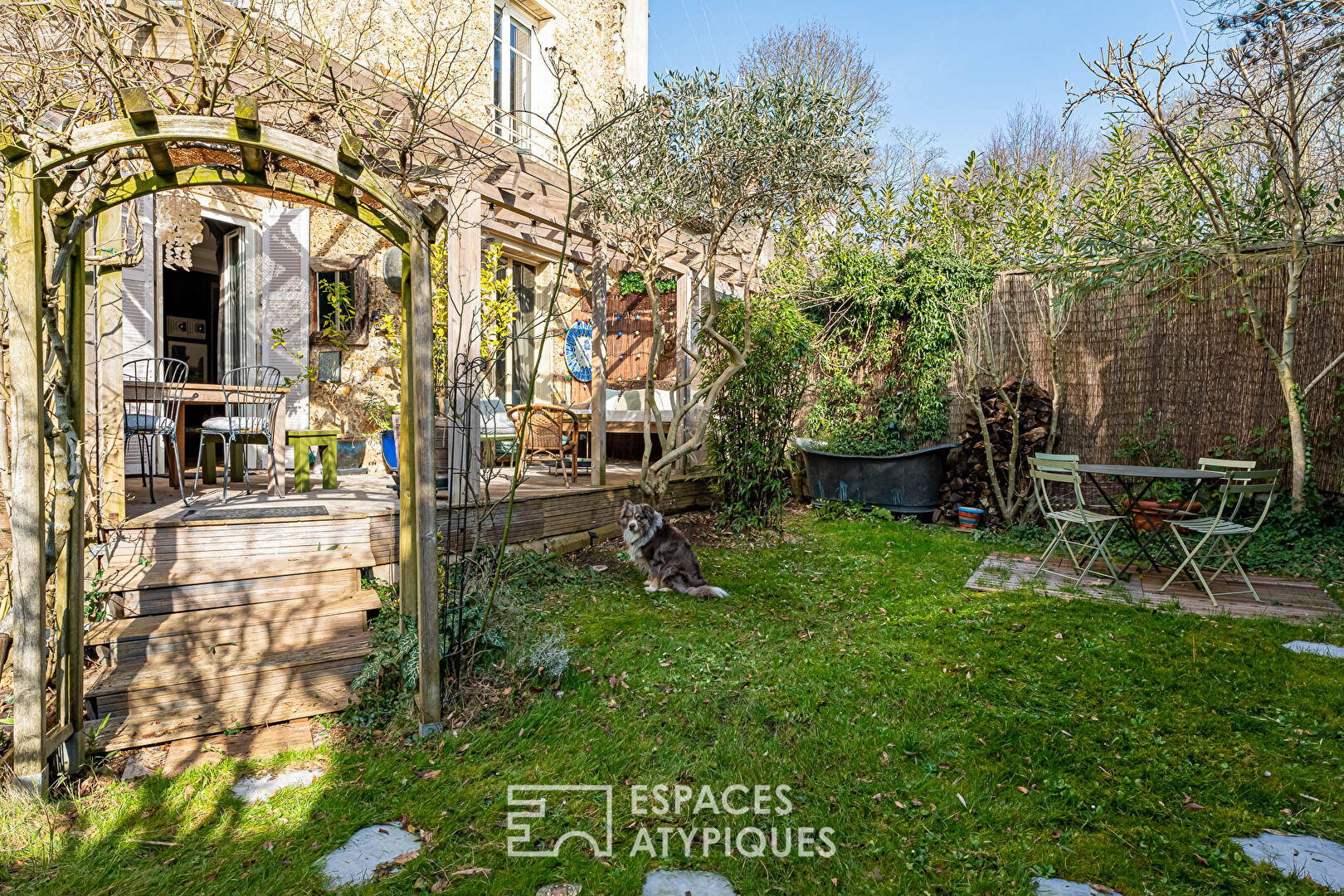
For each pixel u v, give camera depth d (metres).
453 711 3.12
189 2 2.73
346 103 3.12
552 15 8.54
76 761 2.60
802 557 6.11
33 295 2.35
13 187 2.31
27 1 2.49
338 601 3.77
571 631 4.19
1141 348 7.30
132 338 5.66
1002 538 6.91
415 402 2.96
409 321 3.41
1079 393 7.67
